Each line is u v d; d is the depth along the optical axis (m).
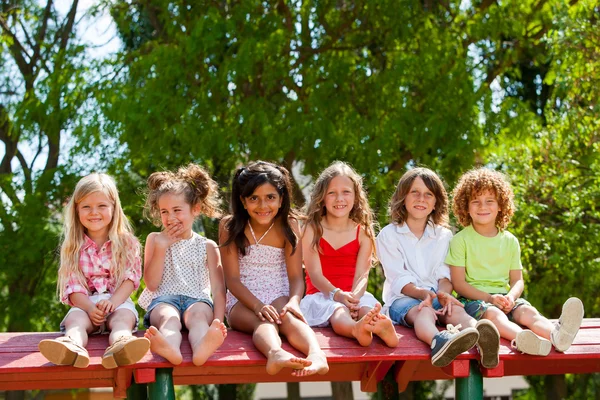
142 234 10.05
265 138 9.34
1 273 10.79
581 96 9.54
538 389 12.54
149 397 3.99
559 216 9.48
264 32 9.85
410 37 9.95
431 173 4.92
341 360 4.05
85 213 4.35
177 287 4.55
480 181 4.79
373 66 10.30
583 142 9.76
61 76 10.49
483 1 10.73
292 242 4.61
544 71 12.97
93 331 4.26
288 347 4.16
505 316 4.45
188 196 4.61
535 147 9.69
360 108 9.98
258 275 4.66
